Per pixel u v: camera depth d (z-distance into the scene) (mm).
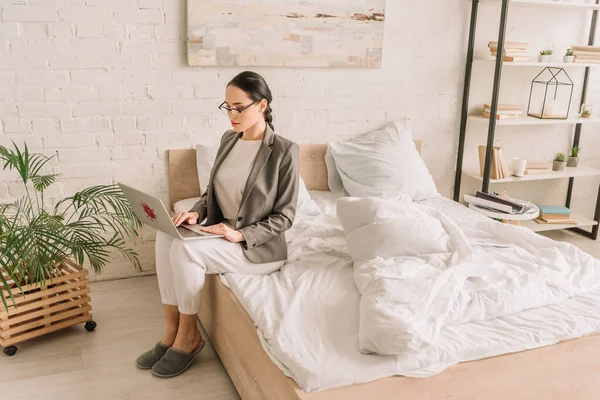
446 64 3684
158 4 2973
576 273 2193
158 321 2742
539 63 3547
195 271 2162
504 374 1723
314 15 3252
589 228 4281
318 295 1999
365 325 1696
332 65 3365
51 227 2441
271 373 1708
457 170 3875
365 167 3340
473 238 2525
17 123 2877
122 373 2295
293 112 3406
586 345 1832
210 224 2365
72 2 2822
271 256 2260
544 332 1807
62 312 2545
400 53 3553
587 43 3998
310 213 3035
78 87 2938
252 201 2209
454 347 1686
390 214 2279
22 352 2434
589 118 3832
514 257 2287
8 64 2791
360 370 1581
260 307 1908
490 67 3789
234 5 3074
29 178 2701
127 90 3029
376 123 3615
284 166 2232
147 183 3195
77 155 3021
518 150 4059
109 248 3180
